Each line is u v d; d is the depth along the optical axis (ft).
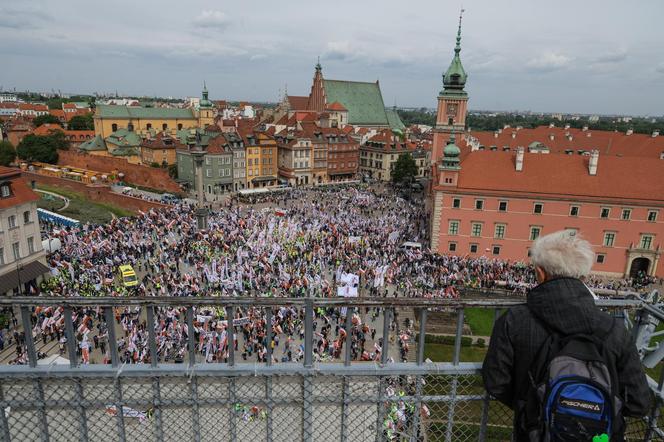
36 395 24.09
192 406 24.72
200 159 279.08
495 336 19.90
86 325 127.03
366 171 602.03
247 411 26.91
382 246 255.09
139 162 553.23
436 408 28.63
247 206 387.34
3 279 184.24
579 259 18.58
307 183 524.52
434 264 242.58
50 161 545.85
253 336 144.15
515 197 247.29
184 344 131.85
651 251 239.09
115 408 24.61
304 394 24.82
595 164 247.50
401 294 197.88
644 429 26.21
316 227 275.39
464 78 377.30
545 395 17.12
